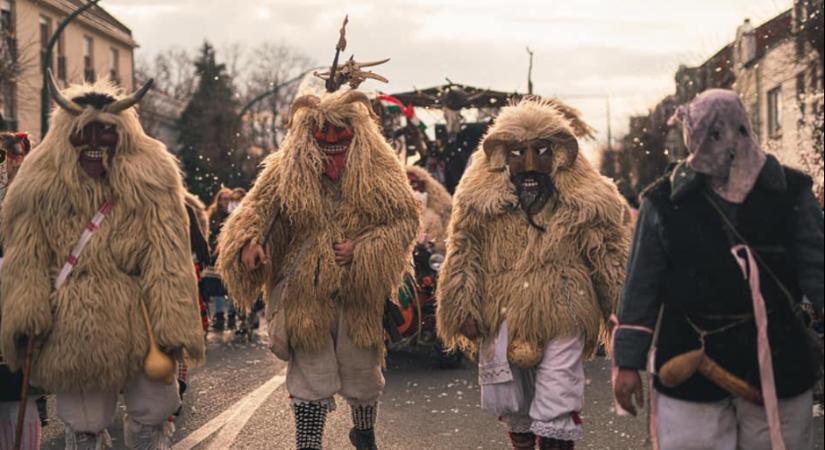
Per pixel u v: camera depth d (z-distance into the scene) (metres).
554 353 6.24
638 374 4.67
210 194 44.94
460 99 18.62
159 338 5.64
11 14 39.25
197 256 8.97
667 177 4.65
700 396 4.48
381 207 6.66
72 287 5.58
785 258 4.49
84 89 5.89
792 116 32.66
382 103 17.08
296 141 6.64
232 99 74.38
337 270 6.56
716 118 4.41
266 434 8.23
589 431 8.41
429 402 9.95
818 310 4.52
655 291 4.61
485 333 6.44
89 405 5.75
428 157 18.25
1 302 5.62
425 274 12.27
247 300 6.76
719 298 4.47
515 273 6.34
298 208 6.58
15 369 5.64
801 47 28.72
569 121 7.22
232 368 12.43
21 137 7.05
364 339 6.65
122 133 5.71
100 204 5.71
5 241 5.69
